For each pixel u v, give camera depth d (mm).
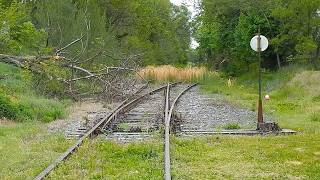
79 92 25422
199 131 15680
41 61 21031
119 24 60906
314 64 37375
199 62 73312
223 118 19750
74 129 16141
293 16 37219
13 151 12039
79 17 36125
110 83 24328
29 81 23562
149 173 9711
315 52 37844
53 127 16719
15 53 25547
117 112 19875
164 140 13477
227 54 54188
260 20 43750
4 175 9531
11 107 18109
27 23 26094
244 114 21188
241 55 47719
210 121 18688
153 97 30203
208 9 54438
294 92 29766
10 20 23781
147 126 16562
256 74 43938
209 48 61688
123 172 9828
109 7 58656
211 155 11844
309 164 10812
